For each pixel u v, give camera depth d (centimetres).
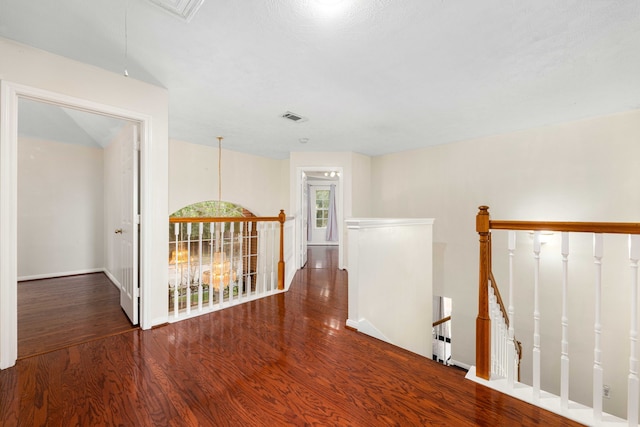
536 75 246
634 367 137
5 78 185
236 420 144
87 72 218
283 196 654
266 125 393
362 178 571
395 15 173
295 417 147
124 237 299
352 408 154
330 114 347
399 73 244
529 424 144
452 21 178
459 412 152
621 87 267
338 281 443
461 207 466
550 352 375
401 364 201
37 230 443
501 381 176
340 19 177
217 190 546
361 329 259
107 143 458
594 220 347
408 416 149
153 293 261
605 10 167
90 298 349
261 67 236
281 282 390
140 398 161
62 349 217
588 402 345
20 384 173
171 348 221
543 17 174
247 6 165
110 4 164
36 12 171
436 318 568
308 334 249
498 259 423
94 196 496
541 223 162
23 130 416
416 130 410
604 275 339
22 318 283
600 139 343
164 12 169
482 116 349
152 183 258
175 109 332
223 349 220
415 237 373
